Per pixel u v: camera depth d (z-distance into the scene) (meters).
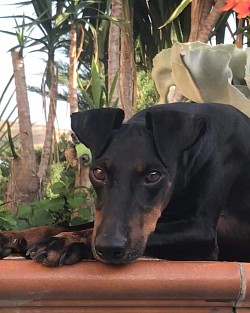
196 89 1.01
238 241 0.79
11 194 1.23
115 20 1.45
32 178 1.25
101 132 0.63
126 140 0.63
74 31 1.59
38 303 0.58
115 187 0.60
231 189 0.75
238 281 0.59
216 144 0.71
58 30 1.62
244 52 1.08
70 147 1.06
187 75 1.01
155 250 0.67
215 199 0.70
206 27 1.42
